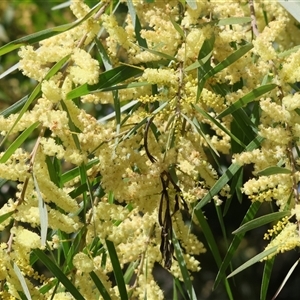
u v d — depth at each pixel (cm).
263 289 145
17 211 136
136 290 154
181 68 146
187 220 219
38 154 140
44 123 138
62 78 145
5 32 295
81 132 144
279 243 134
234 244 146
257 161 142
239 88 160
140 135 146
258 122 161
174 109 146
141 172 144
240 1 164
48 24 291
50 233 153
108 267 153
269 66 146
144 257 154
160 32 148
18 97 304
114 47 152
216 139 158
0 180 144
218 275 145
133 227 150
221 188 143
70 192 146
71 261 144
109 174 141
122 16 211
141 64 150
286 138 140
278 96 143
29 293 131
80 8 149
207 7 155
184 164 146
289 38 182
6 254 133
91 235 145
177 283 155
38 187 135
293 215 137
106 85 144
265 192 140
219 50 151
